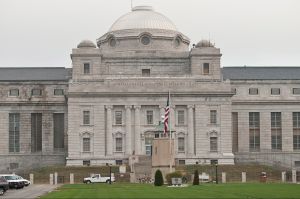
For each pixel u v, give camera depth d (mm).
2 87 195000
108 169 167125
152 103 182000
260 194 90188
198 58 187750
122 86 181875
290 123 197875
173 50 198500
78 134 181250
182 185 123000
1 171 180875
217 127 182875
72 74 188625
